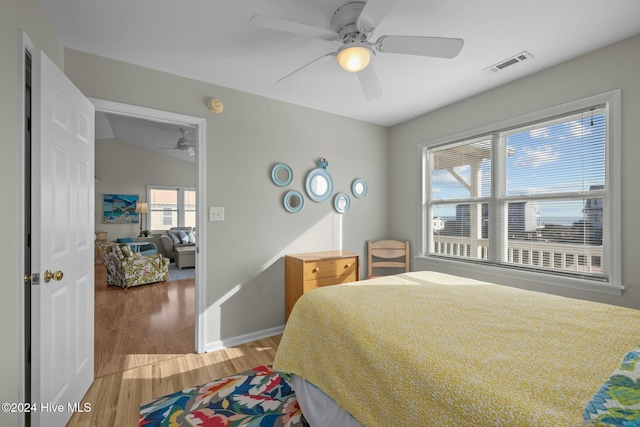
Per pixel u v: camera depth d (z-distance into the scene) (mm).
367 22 1555
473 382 908
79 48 2141
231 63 2363
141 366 2363
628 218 2012
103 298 4234
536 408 776
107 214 7383
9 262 1289
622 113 2020
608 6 1677
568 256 2355
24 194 1416
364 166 3730
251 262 2908
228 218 2779
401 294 1819
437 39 1589
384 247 3668
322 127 3379
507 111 2670
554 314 1472
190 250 6602
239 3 1682
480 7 1693
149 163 7902
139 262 4953
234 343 2793
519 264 2666
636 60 1959
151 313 3602
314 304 1729
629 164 2000
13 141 1325
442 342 1175
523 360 1028
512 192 2711
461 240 3164
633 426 609
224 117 2764
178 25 1884
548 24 1847
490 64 2344
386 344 1197
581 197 2277
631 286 2002
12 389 1296
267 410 1824
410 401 1021
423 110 3367
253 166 2924
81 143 1912
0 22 1229
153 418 1747
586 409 689
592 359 1028
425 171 3525
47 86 1496
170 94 2508
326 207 3420
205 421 1723
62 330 1645
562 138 2375
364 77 1977
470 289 1933
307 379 1552
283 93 2926
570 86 2268
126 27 1902
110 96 2264
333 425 1366
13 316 1312
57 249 1602
